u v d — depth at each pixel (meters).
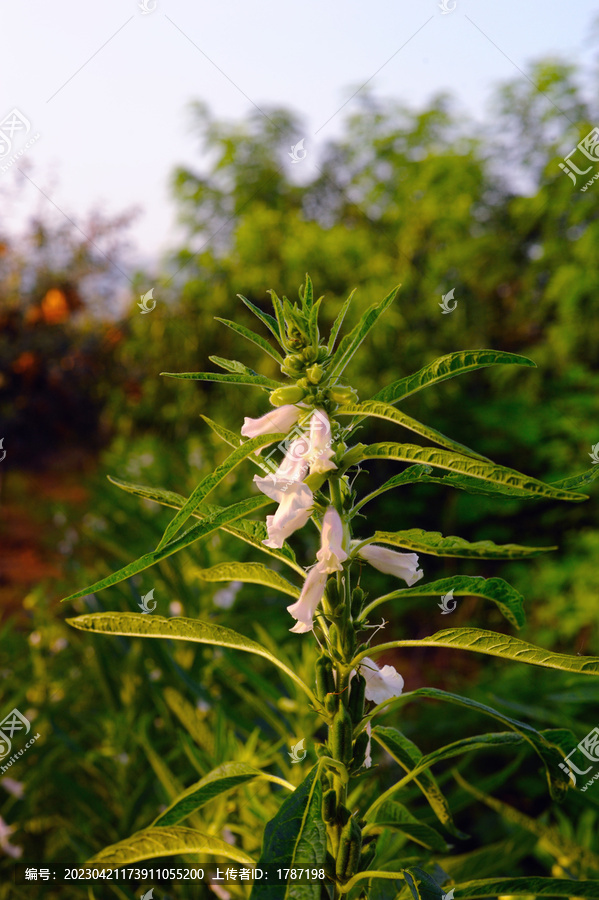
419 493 2.48
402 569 0.54
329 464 0.50
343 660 0.53
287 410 0.52
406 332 2.67
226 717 0.91
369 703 0.67
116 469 2.29
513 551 0.48
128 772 0.90
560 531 2.18
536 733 0.51
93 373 3.38
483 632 0.50
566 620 1.73
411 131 2.95
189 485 1.68
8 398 3.31
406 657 1.85
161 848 0.54
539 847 0.91
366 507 2.48
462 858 0.73
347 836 0.51
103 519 1.86
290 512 0.50
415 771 0.55
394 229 2.85
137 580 1.40
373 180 3.01
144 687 1.02
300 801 0.48
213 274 2.96
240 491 1.71
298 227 2.86
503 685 1.33
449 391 2.60
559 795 0.54
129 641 1.03
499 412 2.43
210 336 2.90
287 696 0.99
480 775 1.26
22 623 1.55
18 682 1.11
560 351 2.33
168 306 3.01
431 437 0.46
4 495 2.83
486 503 2.27
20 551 2.38
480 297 2.70
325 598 0.52
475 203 2.77
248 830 0.73
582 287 2.19
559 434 2.33
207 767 0.77
